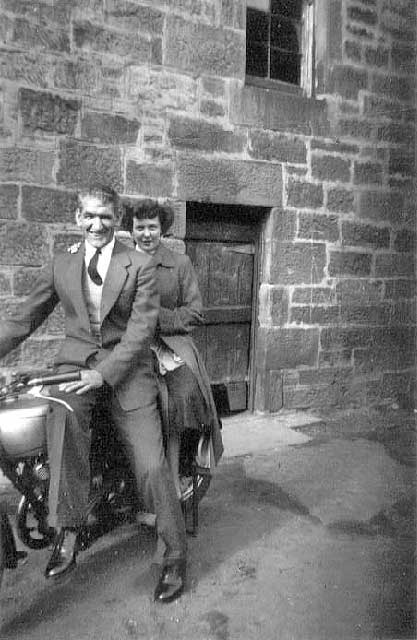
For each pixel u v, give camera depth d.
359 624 2.53
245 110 5.18
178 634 2.45
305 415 5.71
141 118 4.70
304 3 5.73
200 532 3.33
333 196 5.77
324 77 5.64
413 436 5.21
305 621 2.55
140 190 4.73
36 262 4.32
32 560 2.96
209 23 4.95
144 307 2.66
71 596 2.68
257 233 5.59
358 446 4.88
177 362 3.07
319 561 3.05
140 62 4.66
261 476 4.17
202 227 5.28
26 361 4.34
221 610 2.62
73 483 2.46
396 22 6.00
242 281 5.56
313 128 5.58
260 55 5.53
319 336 5.81
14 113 4.17
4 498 3.64
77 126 4.42
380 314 6.18
